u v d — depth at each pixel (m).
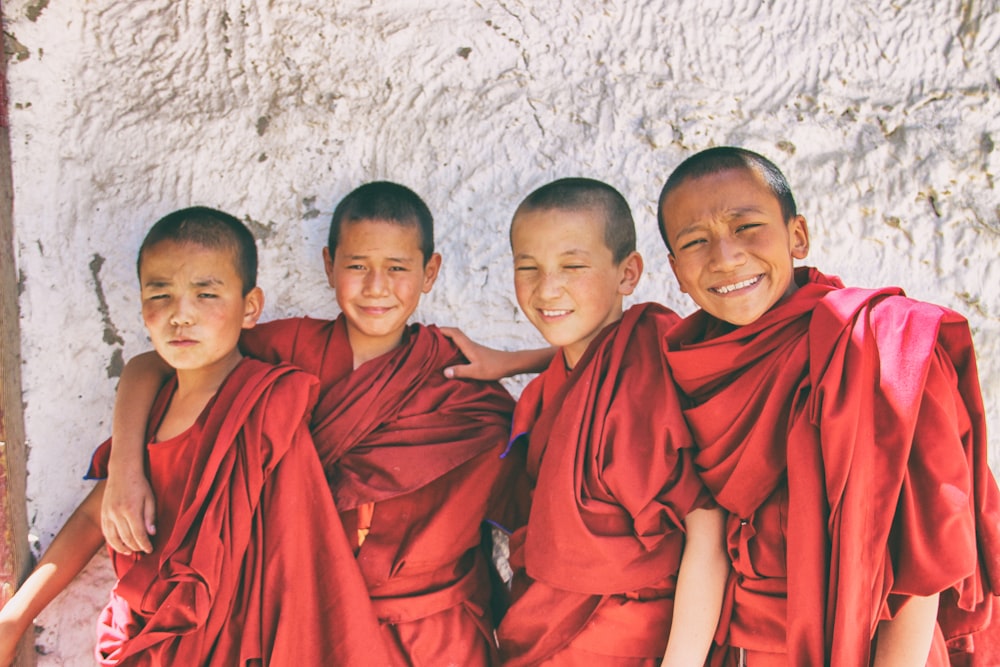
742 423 1.50
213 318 1.65
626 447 1.55
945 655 1.52
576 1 2.08
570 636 1.57
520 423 1.74
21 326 1.88
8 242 1.86
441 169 2.05
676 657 1.52
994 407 1.97
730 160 1.55
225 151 2.00
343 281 1.74
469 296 2.04
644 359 1.62
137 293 1.95
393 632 1.66
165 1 2.00
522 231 1.68
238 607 1.58
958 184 2.02
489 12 2.07
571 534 1.54
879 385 1.39
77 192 1.94
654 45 2.07
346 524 1.70
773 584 1.49
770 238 1.51
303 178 2.02
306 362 1.78
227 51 2.02
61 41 1.95
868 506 1.38
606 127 2.06
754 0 2.07
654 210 2.04
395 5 2.06
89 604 1.85
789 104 2.05
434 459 1.69
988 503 1.47
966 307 2.00
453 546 1.70
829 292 1.48
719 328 1.60
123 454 1.67
